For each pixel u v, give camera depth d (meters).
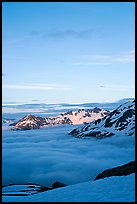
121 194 25.06
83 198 25.69
